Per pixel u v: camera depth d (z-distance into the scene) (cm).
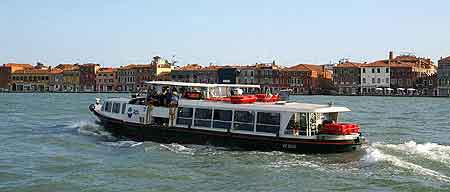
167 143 2861
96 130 3453
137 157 2452
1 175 2100
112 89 18912
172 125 2873
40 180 2011
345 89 15712
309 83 16025
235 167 2198
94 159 2434
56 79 19562
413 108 7950
